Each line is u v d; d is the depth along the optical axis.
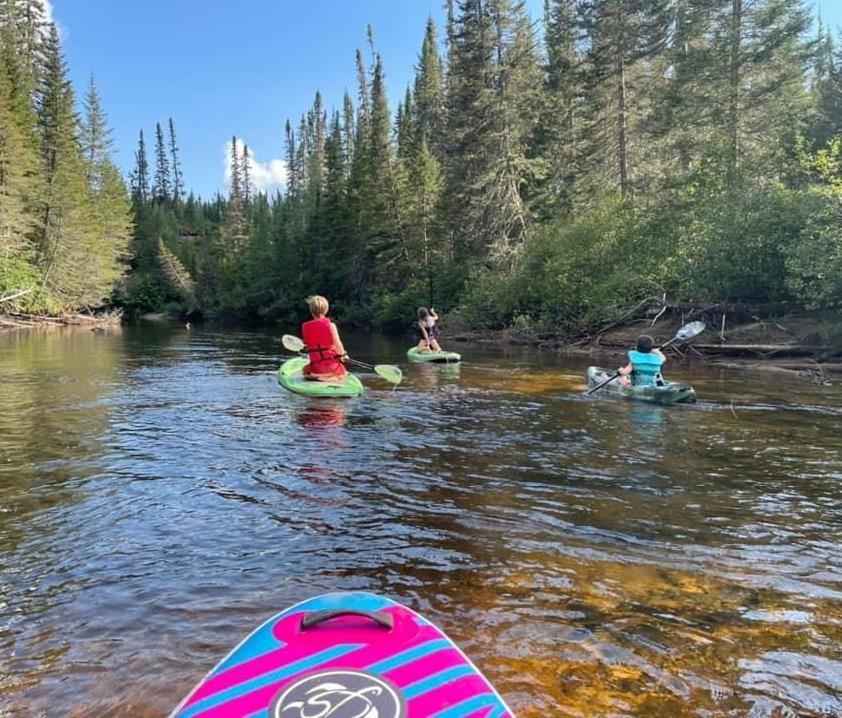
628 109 25.83
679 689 2.27
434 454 5.60
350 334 28.28
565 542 3.63
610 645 2.56
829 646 2.56
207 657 2.46
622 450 5.80
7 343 19.45
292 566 3.28
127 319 46.41
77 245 35.28
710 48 22.83
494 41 24.86
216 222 80.50
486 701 1.69
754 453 5.70
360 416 7.37
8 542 3.57
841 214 12.44
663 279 16.97
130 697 2.21
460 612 2.81
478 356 15.68
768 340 13.90
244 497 4.38
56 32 37.59
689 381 10.67
